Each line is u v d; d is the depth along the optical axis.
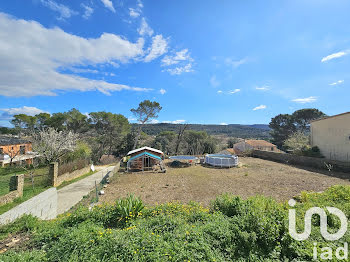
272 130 43.84
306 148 21.08
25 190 11.28
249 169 19.12
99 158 31.25
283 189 11.29
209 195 10.57
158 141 36.78
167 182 14.42
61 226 4.98
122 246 3.45
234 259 3.45
